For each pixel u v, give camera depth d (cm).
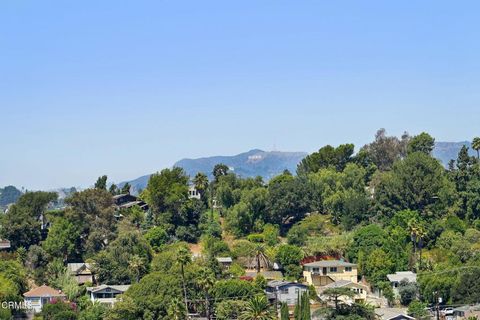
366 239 16600
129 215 19150
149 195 19462
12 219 17462
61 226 17125
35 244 17450
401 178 18488
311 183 19862
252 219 19125
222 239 18838
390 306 14812
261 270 16575
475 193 18188
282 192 19338
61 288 15338
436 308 13775
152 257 16762
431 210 18088
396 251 16188
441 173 18775
